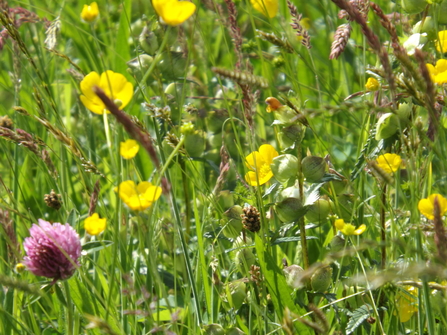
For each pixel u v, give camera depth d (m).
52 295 0.98
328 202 0.96
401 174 1.00
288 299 0.93
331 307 0.95
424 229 0.88
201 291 0.99
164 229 1.02
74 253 0.89
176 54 1.06
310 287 0.94
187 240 1.06
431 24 0.97
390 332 0.93
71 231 0.89
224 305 0.97
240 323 0.95
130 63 1.07
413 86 0.88
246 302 0.97
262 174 0.95
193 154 1.07
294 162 0.94
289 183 0.95
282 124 0.94
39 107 0.99
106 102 0.81
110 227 0.99
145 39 1.06
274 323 0.92
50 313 1.01
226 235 0.97
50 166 0.98
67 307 0.90
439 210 0.83
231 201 1.07
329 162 0.97
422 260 0.87
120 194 0.88
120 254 0.99
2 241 1.03
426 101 0.86
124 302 0.97
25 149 1.07
